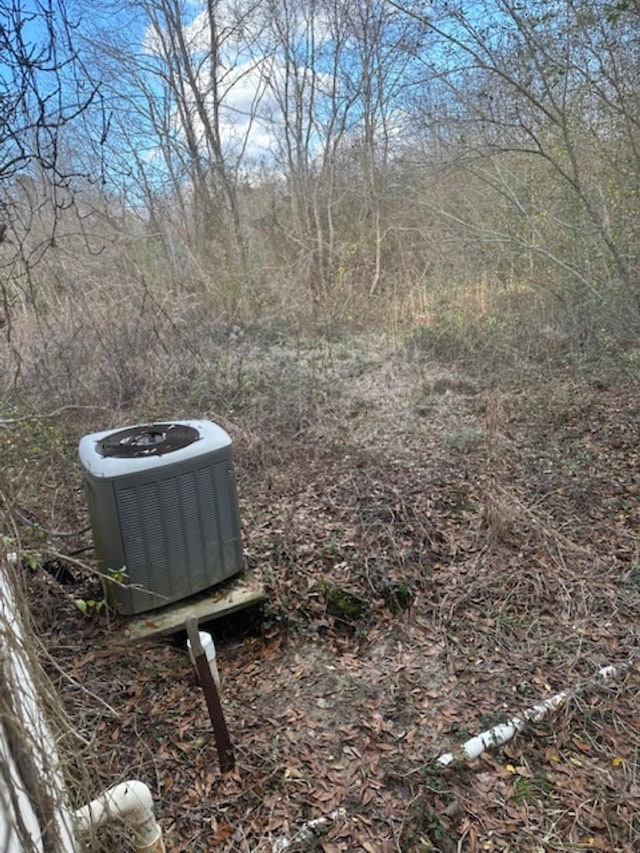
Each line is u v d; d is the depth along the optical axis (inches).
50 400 171.2
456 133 236.5
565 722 83.5
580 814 71.4
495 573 117.0
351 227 422.9
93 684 87.7
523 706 86.9
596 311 220.7
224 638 106.2
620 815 71.0
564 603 108.0
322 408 199.9
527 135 211.2
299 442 178.2
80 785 50.4
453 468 158.9
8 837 33.0
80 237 245.3
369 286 373.7
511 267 278.7
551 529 127.8
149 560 96.3
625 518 132.3
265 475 157.2
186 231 376.5
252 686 93.8
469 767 77.8
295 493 148.3
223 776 76.5
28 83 92.7
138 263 282.7
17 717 39.4
